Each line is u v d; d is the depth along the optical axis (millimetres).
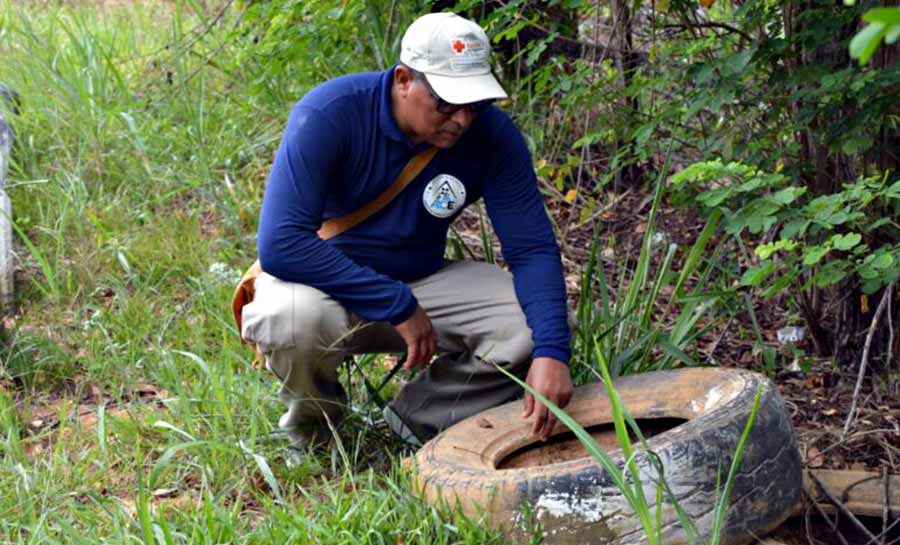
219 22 8875
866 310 4848
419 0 6469
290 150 3877
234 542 3564
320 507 3727
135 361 5211
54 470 4188
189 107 7324
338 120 3879
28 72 8062
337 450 4309
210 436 4426
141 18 9734
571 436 4195
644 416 4102
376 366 5043
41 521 3662
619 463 3475
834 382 5086
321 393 4219
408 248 4141
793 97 4484
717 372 4094
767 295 4035
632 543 3445
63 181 6859
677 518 3451
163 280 5996
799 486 3762
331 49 6645
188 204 6844
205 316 5594
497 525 3506
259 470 4199
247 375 4914
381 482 4105
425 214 4059
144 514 3342
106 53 8547
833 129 4477
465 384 4285
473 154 4039
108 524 3834
